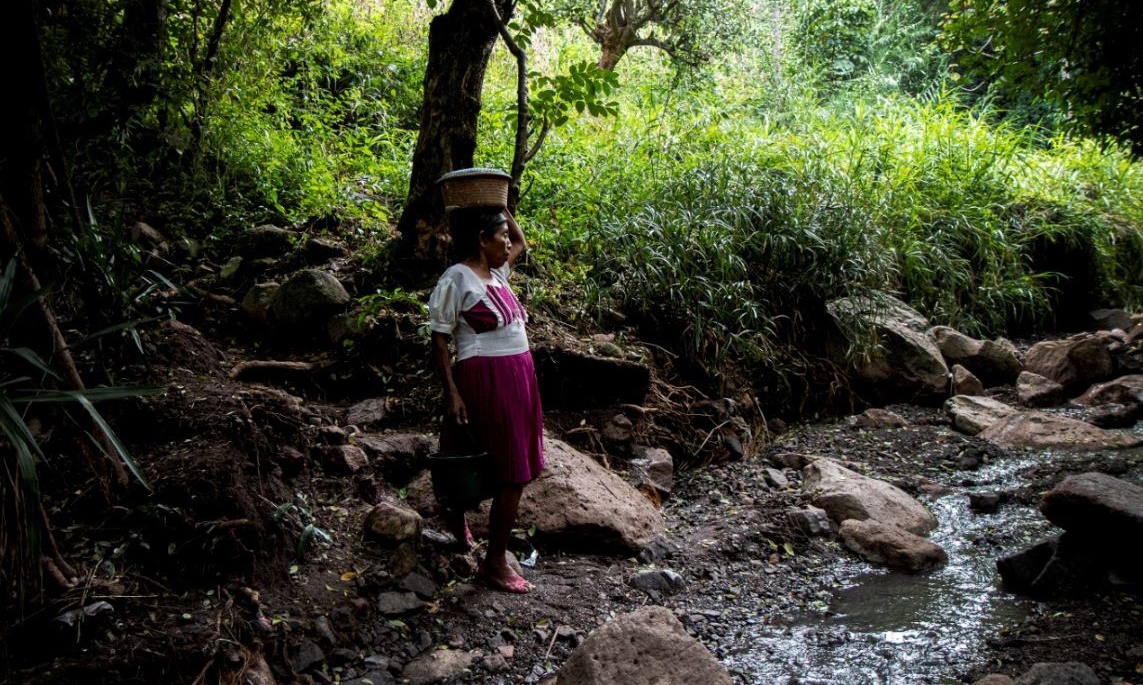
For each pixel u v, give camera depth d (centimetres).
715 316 593
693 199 649
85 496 335
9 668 262
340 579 343
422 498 407
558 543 400
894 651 325
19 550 272
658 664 284
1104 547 359
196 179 614
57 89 554
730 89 1029
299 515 362
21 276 325
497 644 326
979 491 480
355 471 404
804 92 1026
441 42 523
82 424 338
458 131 530
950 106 955
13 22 351
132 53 571
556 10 943
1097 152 996
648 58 1090
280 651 299
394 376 485
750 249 650
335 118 744
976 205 845
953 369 651
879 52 1272
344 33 834
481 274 345
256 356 505
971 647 322
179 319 522
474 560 376
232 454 357
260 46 671
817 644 333
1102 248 902
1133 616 324
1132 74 555
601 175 677
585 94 523
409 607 339
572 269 598
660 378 550
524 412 345
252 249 575
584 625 342
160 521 322
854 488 452
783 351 621
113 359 408
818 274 641
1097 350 670
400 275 540
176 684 270
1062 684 266
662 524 437
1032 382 641
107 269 399
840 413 623
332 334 502
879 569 401
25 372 329
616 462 475
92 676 261
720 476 500
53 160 397
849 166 784
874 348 634
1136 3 533
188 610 301
